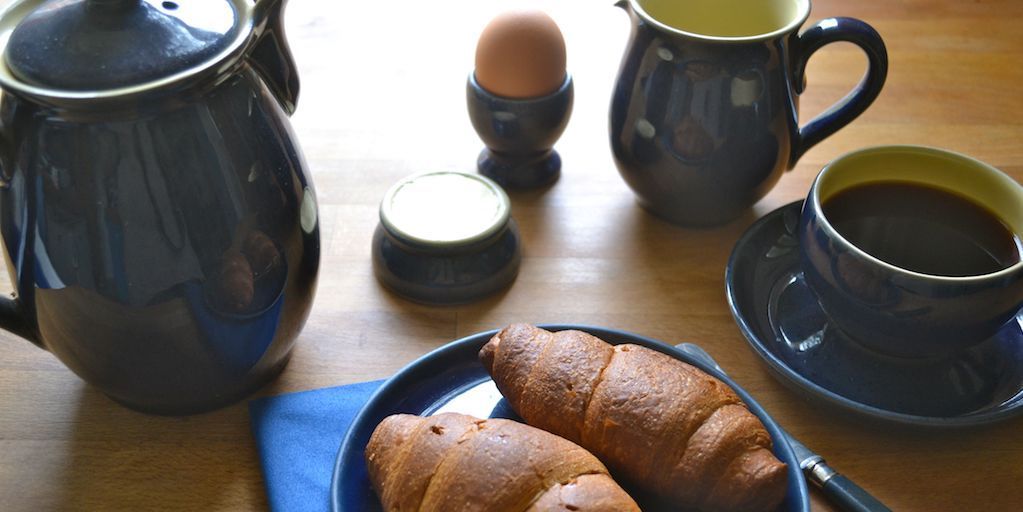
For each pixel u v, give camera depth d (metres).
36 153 0.41
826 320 0.52
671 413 0.43
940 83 0.67
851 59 0.70
